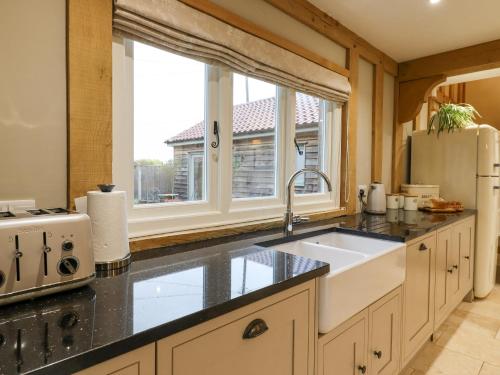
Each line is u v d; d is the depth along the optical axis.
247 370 0.95
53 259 0.87
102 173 1.27
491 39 2.80
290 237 1.83
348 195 2.70
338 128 2.66
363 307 1.46
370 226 2.19
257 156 2.11
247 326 0.94
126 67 1.44
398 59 3.28
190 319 0.78
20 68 1.10
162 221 1.55
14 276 0.81
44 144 1.16
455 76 3.50
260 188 2.14
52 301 0.86
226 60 1.69
